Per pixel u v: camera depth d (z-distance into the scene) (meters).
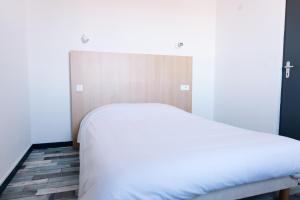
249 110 2.90
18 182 1.87
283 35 2.45
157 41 3.22
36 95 2.78
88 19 2.90
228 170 1.19
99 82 2.87
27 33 2.68
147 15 3.15
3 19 1.85
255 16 2.77
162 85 3.16
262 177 1.29
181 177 1.08
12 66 2.08
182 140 1.49
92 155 1.32
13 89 2.09
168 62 3.18
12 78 2.07
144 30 3.15
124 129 1.82
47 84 2.81
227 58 3.26
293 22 2.34
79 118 2.82
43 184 1.84
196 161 1.16
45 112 2.84
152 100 3.12
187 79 3.29
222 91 3.38
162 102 3.17
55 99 2.86
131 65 3.00
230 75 3.21
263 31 2.67
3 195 1.66
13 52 2.11
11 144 2.00
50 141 2.89
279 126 2.55
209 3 3.46
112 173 1.04
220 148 1.32
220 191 1.26
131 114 2.40
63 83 2.87
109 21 2.99
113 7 2.99
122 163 1.10
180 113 2.51
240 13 3.00
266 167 1.29
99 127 1.95
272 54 2.57
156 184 1.03
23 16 2.52
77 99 2.80
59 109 2.88
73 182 1.88
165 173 1.07
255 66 2.79
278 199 1.60
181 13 3.32
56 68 2.83
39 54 2.76
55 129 2.89
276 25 2.51
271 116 2.60
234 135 1.64
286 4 2.41
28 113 2.66
